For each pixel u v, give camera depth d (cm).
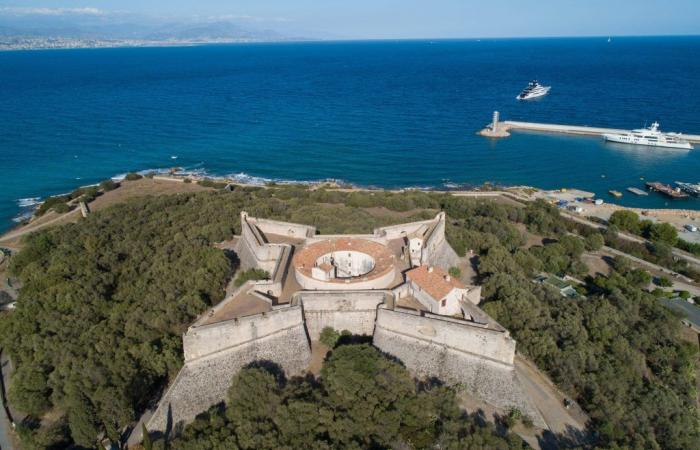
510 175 18525
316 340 6906
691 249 11969
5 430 5794
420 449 4975
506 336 5800
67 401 5700
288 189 14462
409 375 5966
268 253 7975
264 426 5088
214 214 11100
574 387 6253
